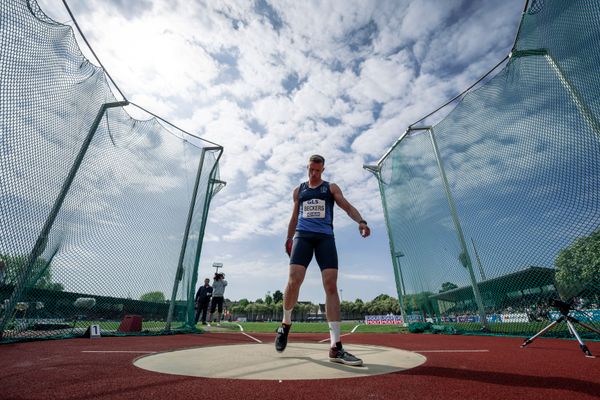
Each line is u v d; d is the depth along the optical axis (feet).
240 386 4.38
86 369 5.67
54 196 12.08
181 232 19.33
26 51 10.61
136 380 4.75
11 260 10.75
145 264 16.65
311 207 7.91
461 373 5.26
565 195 11.73
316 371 5.45
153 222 17.42
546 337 12.34
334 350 6.44
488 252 15.20
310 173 8.41
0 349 8.95
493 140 15.19
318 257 7.48
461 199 17.06
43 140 11.46
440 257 18.48
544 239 12.56
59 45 11.98
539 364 6.23
